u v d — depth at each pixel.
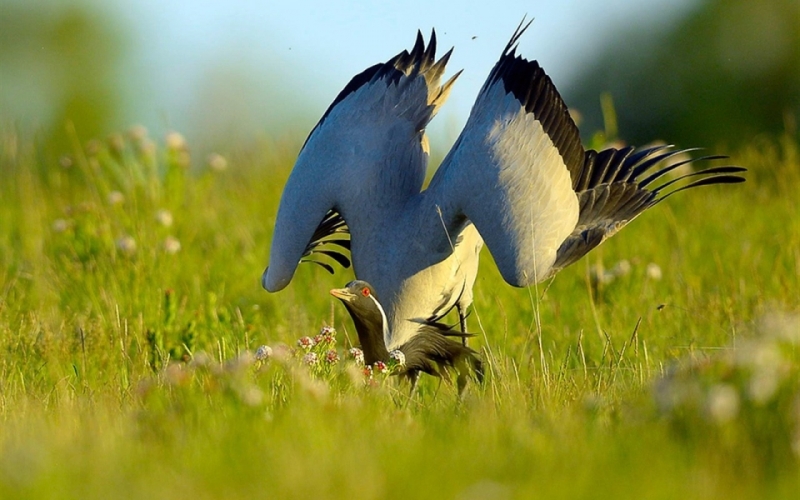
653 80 31.56
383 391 9.66
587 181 11.13
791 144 19.48
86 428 8.20
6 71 34.50
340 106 12.10
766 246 15.52
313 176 11.62
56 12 35.00
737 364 7.63
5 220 16.86
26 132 20.81
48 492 6.70
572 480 6.77
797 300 13.03
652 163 11.48
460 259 11.41
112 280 13.89
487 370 11.30
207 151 26.09
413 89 11.93
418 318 11.31
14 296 14.19
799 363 7.86
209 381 8.98
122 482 6.82
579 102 32.34
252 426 7.89
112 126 34.94
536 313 10.87
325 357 10.11
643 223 16.50
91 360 11.91
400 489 6.65
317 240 12.77
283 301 14.32
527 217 10.30
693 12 31.45
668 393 7.75
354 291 10.91
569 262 10.34
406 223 11.16
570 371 10.97
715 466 7.00
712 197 17.70
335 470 6.87
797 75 30.22
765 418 7.36
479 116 11.03
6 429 8.51
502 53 11.25
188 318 13.19
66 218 16.47
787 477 6.89
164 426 7.96
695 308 13.23
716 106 30.59
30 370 11.59
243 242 16.00
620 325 12.91
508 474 6.95
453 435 7.84
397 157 11.60
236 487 6.73
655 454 7.19
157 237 15.19
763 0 30.59
